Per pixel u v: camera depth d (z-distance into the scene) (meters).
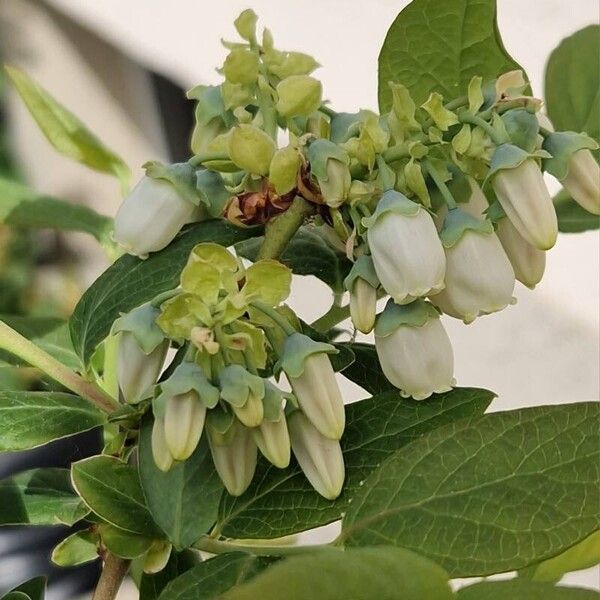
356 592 0.14
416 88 0.19
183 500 0.17
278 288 0.16
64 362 0.21
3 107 0.52
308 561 0.14
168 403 0.16
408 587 0.14
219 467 0.17
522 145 0.17
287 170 0.17
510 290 0.17
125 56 0.48
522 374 0.32
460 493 0.16
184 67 0.41
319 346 0.16
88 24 0.46
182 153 0.47
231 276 0.16
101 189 0.50
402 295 0.16
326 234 0.18
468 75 0.19
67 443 0.25
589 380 0.31
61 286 0.46
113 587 0.18
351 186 0.17
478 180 0.17
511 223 0.17
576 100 0.22
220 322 0.16
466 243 0.17
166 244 0.18
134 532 0.17
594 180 0.17
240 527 0.17
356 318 0.17
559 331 0.32
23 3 0.53
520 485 0.16
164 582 0.19
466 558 0.16
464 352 0.33
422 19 0.19
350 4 0.36
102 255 0.48
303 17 0.37
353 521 0.16
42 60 0.51
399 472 0.16
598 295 0.32
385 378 0.19
